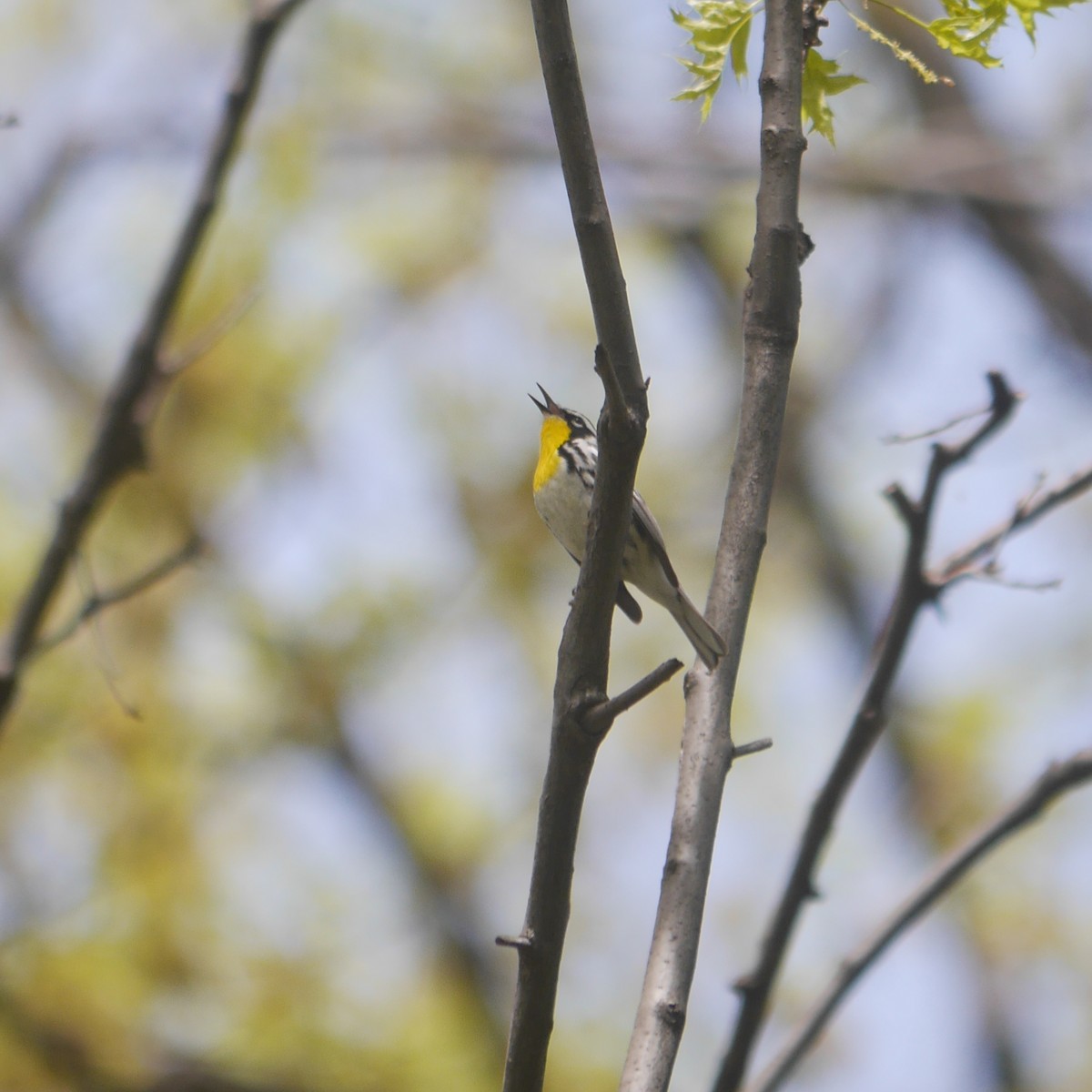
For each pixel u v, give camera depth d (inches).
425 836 526.3
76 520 245.0
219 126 264.2
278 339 523.8
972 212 679.1
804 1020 211.8
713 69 175.0
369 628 531.5
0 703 234.4
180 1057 377.4
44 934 387.5
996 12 170.1
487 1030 481.1
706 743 164.2
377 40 595.8
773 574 652.1
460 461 546.9
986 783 544.4
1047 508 211.3
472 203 585.0
